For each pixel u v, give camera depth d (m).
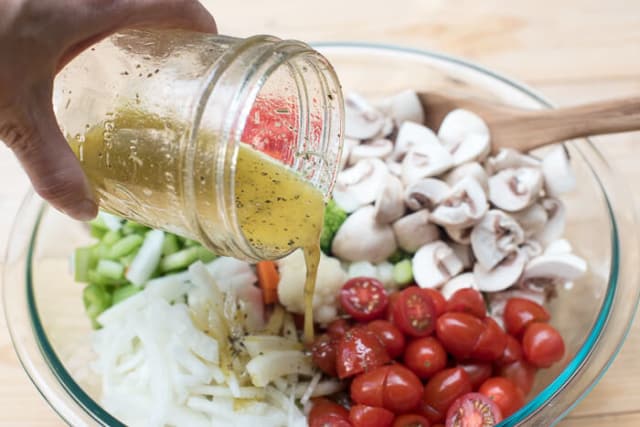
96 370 0.54
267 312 0.57
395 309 0.54
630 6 0.70
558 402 0.49
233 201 0.45
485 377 0.54
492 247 0.57
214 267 0.56
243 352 0.54
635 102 0.56
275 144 0.51
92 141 0.47
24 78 0.44
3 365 0.54
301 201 0.51
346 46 0.63
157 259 0.56
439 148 0.59
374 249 0.58
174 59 0.46
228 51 0.45
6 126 0.44
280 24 0.70
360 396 0.51
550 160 0.58
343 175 0.60
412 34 0.69
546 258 0.56
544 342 0.53
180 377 0.52
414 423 0.51
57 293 0.56
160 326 0.54
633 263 0.53
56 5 0.43
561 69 0.66
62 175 0.45
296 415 0.53
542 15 0.70
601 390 0.52
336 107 0.51
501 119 0.60
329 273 0.56
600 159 0.57
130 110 0.46
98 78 0.47
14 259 0.54
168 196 0.46
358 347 0.52
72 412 0.49
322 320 0.56
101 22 0.45
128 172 0.46
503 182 0.58
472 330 0.53
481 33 0.69
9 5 0.43
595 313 0.53
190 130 0.44
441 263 0.58
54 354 0.51
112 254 0.56
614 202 0.55
